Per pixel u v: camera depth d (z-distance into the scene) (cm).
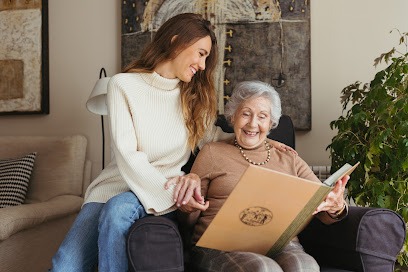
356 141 222
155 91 171
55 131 300
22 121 305
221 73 276
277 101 173
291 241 163
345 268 155
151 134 167
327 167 257
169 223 137
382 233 152
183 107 174
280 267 138
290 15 271
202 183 170
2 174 249
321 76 271
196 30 169
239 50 275
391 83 209
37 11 299
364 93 232
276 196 132
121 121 162
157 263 133
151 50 174
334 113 270
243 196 130
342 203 152
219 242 143
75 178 266
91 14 297
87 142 296
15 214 202
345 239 154
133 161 154
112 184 168
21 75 301
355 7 269
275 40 272
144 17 285
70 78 299
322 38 272
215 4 278
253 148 174
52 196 259
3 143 273
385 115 206
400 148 198
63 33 300
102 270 140
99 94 240
